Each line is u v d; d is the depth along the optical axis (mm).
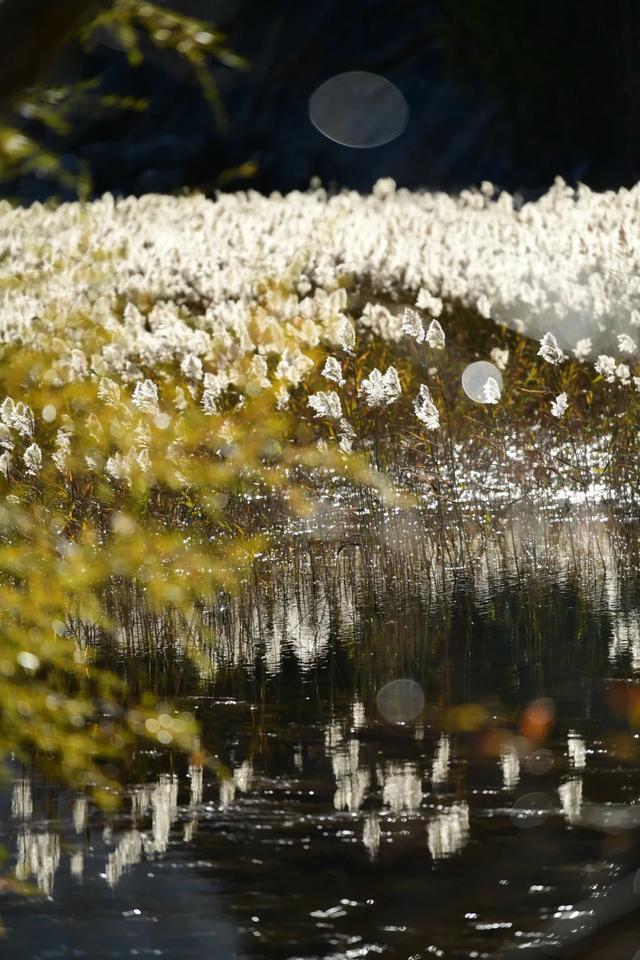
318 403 15359
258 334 18266
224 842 7781
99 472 12602
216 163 63719
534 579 13562
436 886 7098
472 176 59562
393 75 64875
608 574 13547
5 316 14969
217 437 11117
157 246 30125
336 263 29719
